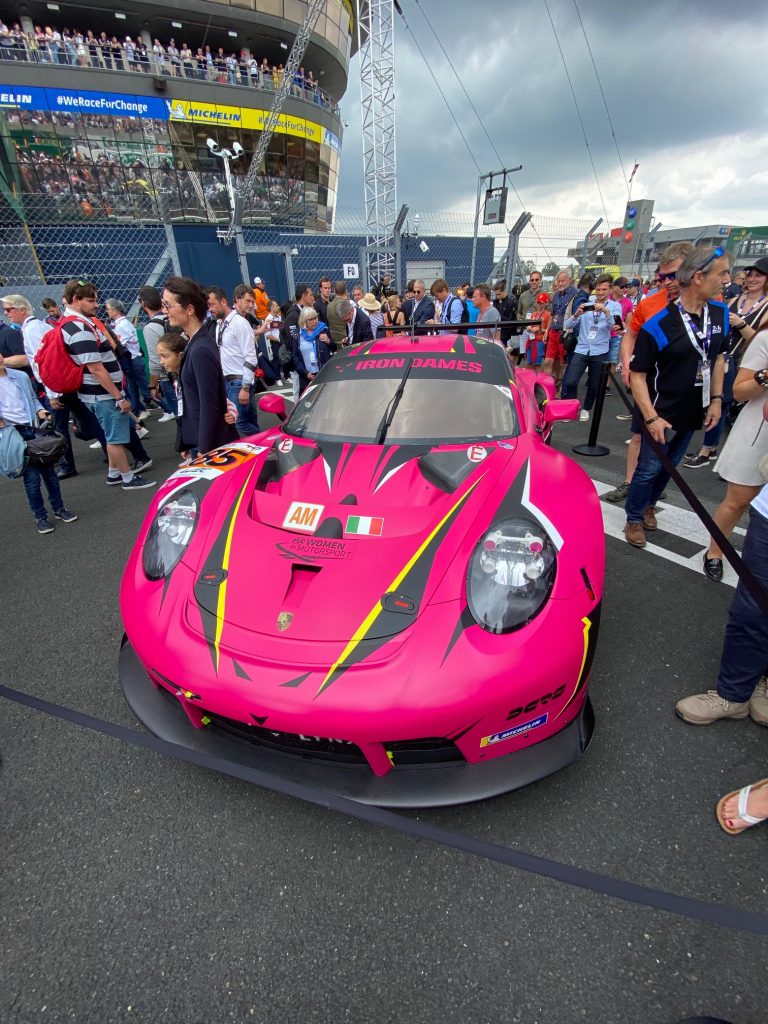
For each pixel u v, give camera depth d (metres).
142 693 1.77
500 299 10.23
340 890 1.39
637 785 1.65
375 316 7.34
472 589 1.51
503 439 2.33
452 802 1.42
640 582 2.80
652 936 1.27
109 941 1.29
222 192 19.89
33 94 18.00
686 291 2.72
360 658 1.38
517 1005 1.15
